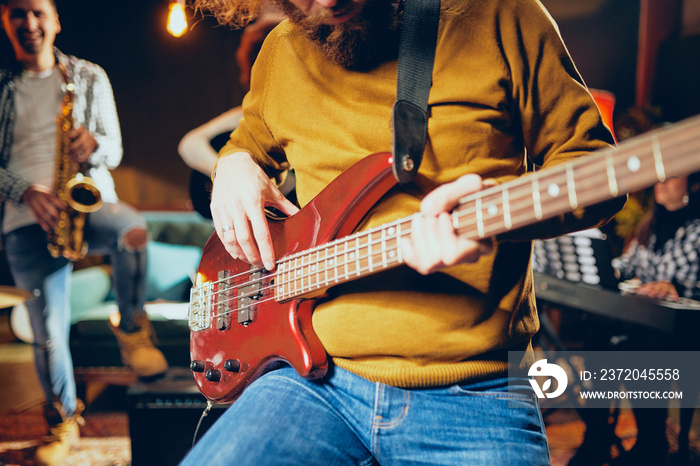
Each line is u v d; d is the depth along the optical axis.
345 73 0.93
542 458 0.83
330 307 0.89
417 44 0.86
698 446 2.58
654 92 5.07
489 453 0.80
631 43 5.32
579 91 0.85
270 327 0.94
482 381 0.83
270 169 1.18
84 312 3.38
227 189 1.00
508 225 0.62
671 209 2.68
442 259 0.66
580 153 0.82
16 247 2.73
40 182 2.88
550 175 0.59
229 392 1.04
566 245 2.38
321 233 0.88
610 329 2.62
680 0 5.00
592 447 2.39
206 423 1.90
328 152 0.95
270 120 1.05
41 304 2.70
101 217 2.93
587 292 2.34
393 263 0.73
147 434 1.90
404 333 0.82
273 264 0.93
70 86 2.95
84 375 3.15
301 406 0.87
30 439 2.77
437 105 0.86
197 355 1.12
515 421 0.83
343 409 0.88
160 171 5.44
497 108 0.85
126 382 3.15
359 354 0.86
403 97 0.84
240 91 5.42
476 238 0.65
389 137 0.90
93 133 3.08
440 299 0.82
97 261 4.25
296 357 0.89
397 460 0.85
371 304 0.85
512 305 0.85
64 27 5.32
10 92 2.85
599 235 2.33
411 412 0.83
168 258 3.90
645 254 2.80
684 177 2.56
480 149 0.85
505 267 0.85
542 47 0.83
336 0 0.83
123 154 5.41
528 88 0.85
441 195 0.65
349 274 0.79
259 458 0.81
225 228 0.99
